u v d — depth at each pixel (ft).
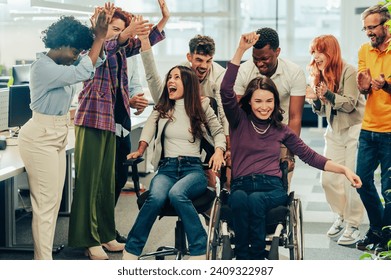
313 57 16.02
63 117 13.39
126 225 18.43
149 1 41.29
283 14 40.81
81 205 14.94
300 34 40.75
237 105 12.33
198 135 13.33
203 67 14.07
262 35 12.87
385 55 15.02
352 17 39.73
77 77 12.91
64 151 13.80
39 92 13.00
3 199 16.19
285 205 11.89
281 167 12.45
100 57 13.78
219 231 11.91
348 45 39.99
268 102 12.27
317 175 26.27
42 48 31.71
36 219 13.35
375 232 15.89
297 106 13.58
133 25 14.21
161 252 13.88
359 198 16.47
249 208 11.61
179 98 13.43
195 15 41.22
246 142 12.32
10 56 32.04
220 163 12.70
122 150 16.39
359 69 15.66
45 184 13.29
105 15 13.08
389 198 15.23
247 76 13.74
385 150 15.15
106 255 15.14
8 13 31.71
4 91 18.63
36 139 13.12
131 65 17.28
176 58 41.75
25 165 13.30
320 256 15.52
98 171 14.93
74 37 13.02
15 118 17.30
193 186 12.81
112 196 15.56
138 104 16.03
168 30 41.60
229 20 41.22
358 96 15.89
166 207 13.00
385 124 15.10
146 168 25.32
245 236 11.64
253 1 41.04
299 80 13.50
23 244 16.51
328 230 17.97
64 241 16.88
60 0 21.99
